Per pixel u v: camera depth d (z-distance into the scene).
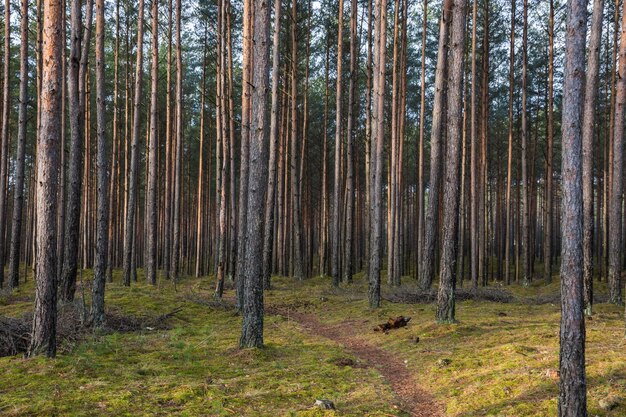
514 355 8.18
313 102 36.59
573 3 5.03
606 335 9.52
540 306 15.40
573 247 4.93
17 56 28.86
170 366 8.02
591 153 13.64
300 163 32.38
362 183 39.31
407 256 35.72
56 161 8.15
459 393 6.75
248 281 9.35
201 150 29.45
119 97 32.25
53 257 8.22
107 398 6.21
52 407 5.76
